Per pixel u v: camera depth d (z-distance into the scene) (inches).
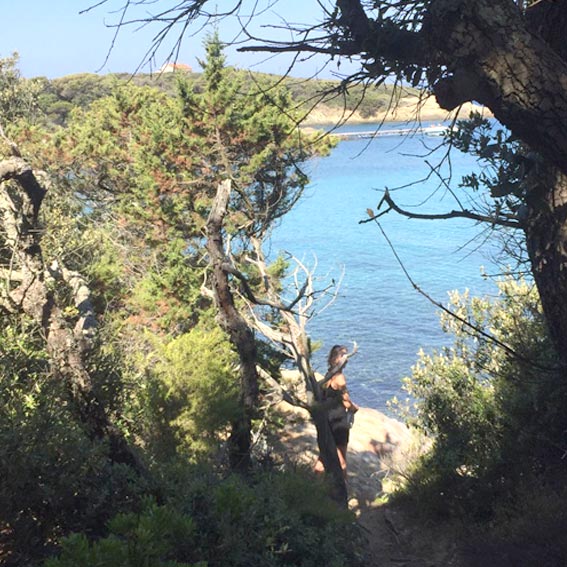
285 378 673.0
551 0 92.7
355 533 351.9
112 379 308.2
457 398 435.2
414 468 450.3
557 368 103.0
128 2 96.0
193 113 746.2
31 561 218.1
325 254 2576.3
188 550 201.3
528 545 301.1
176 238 766.5
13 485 219.5
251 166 715.4
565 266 95.8
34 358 309.1
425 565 344.2
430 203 3117.6
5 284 310.0
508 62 83.8
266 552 227.9
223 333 466.3
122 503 248.2
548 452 386.3
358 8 96.7
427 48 92.6
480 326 420.2
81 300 356.8
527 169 99.2
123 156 945.5
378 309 1867.6
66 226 588.7
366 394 1298.0
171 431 382.9
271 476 326.3
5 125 988.6
